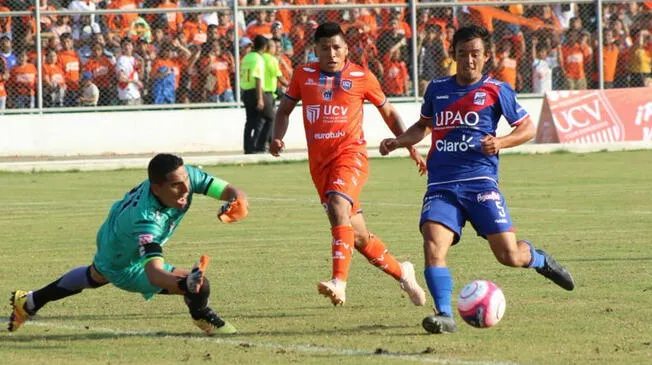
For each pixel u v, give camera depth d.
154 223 17.81
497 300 18.30
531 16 71.06
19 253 30.08
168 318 20.67
